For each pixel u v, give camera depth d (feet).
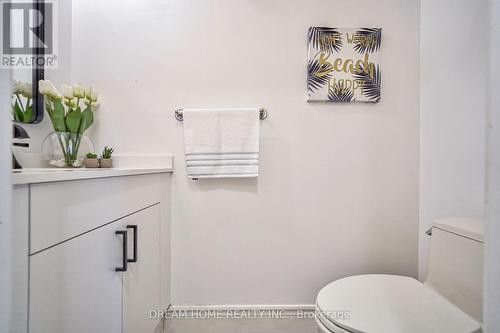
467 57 3.11
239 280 3.93
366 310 2.34
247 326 3.67
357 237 3.89
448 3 3.37
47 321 1.60
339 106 3.92
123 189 2.55
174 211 3.92
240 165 3.76
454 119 3.30
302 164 3.92
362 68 3.84
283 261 3.93
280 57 3.91
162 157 3.90
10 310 1.20
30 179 1.42
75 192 1.87
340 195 3.91
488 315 1.18
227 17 3.91
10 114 1.19
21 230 1.41
